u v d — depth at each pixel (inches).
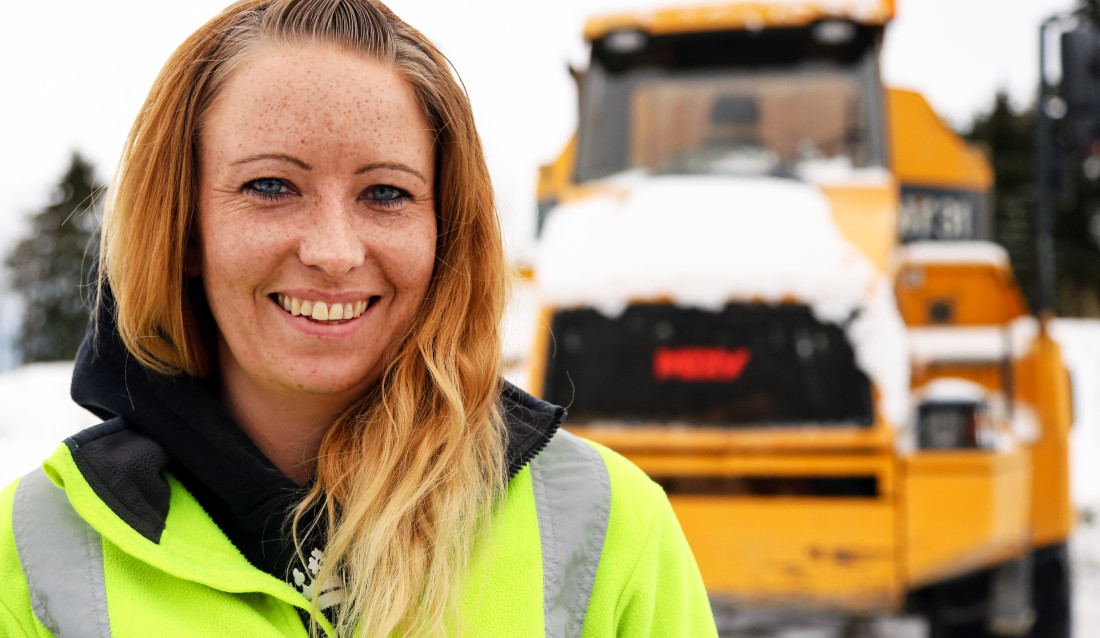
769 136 165.6
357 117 41.1
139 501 39.4
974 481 116.9
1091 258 1040.8
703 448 122.0
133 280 42.4
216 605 38.7
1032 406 136.1
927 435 119.8
